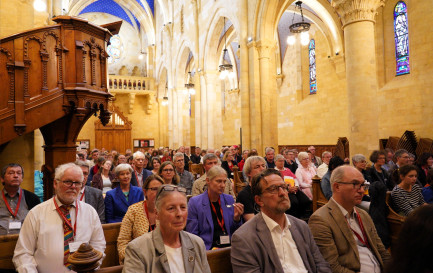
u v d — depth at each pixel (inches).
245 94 565.6
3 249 131.9
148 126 1269.7
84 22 245.9
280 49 887.1
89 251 94.3
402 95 569.9
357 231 133.6
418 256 45.9
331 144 738.8
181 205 97.3
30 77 221.9
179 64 993.5
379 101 609.3
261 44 538.0
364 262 128.2
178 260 96.4
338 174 132.4
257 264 108.4
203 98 790.5
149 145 1259.2
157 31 1246.3
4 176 165.0
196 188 221.8
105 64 274.4
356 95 340.2
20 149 305.1
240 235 112.2
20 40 217.5
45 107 225.9
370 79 340.2
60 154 269.1
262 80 543.8
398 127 577.0
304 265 111.9
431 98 525.3
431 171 200.1
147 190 150.2
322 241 125.6
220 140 789.2
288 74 872.3
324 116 757.9
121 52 1352.1
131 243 95.7
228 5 645.9
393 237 175.6
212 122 776.9
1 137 207.3
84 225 128.7
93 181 266.2
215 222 159.8
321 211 132.4
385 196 178.5
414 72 553.9
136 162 279.9
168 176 215.8
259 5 542.0
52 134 265.4
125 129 1195.9
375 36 616.4
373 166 264.5
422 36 539.8
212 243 155.2
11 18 290.4
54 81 234.5
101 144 1159.6
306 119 808.9
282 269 107.3
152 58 1284.4
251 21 561.0
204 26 782.5
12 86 213.0
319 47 772.0
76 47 242.7
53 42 235.8
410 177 186.1
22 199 174.1
